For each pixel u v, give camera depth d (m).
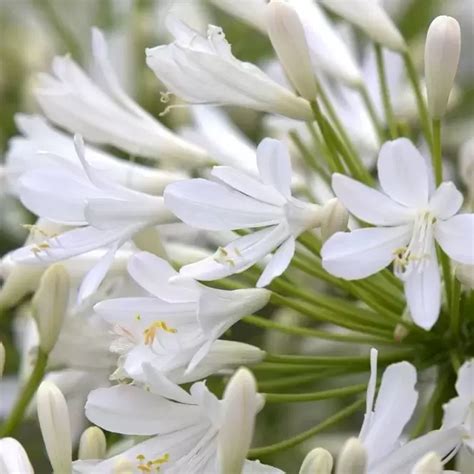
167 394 0.84
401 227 0.85
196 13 1.10
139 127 0.93
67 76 0.94
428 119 0.93
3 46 1.12
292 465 1.05
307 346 1.05
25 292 0.92
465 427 0.84
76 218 0.89
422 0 1.12
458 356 0.91
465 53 1.13
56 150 0.94
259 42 1.09
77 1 1.13
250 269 0.91
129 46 1.10
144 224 0.88
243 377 0.82
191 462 0.86
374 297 0.90
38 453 1.02
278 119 1.02
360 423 1.06
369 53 1.05
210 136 0.98
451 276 0.88
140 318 0.86
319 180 1.00
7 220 1.10
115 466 0.84
